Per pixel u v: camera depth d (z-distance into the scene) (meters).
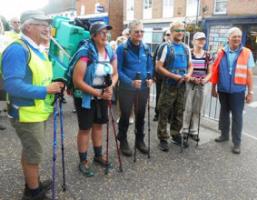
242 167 4.29
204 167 4.26
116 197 3.47
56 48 4.29
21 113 2.89
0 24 4.78
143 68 4.45
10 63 2.74
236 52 4.80
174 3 21.58
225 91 4.88
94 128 4.09
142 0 23.97
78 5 32.44
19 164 4.14
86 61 3.62
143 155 4.58
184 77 4.63
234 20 18.05
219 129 5.27
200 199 3.48
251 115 7.39
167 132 5.25
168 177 3.95
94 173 3.98
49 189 3.54
